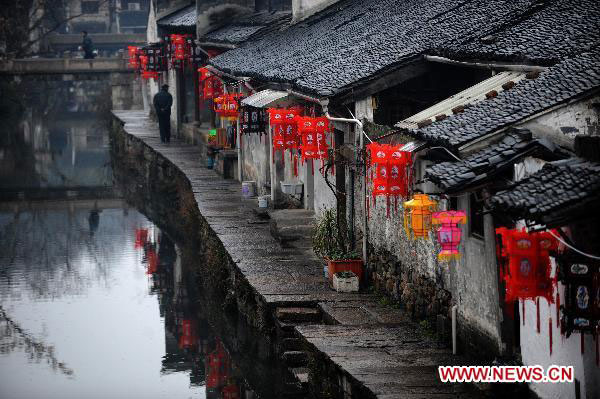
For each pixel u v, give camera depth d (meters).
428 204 14.83
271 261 21.75
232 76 30.27
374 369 14.12
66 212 37.12
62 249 30.48
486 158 12.55
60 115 82.44
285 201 27.48
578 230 10.87
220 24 41.94
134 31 117.69
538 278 10.92
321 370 15.43
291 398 16.41
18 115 72.69
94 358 20.00
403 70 19.30
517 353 13.35
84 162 52.00
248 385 18.02
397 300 17.78
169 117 46.22
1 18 70.81
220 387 18.05
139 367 19.44
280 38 32.97
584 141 11.20
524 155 12.20
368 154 18.78
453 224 13.42
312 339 15.89
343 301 18.30
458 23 19.97
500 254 12.27
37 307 23.94
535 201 10.42
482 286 14.01
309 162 25.34
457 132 13.48
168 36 47.56
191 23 43.94
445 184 12.37
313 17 33.72
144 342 21.02
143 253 29.64
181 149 43.28
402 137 16.83
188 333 21.47
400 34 21.91
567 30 15.68
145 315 23.05
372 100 19.70
